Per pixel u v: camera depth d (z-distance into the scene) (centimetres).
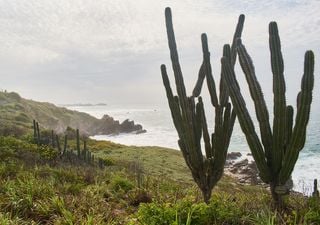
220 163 527
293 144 460
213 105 522
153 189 800
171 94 530
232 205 501
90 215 530
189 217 417
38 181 774
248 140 488
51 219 548
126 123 9675
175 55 514
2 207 586
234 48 555
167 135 8756
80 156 1875
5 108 6506
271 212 450
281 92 468
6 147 1422
